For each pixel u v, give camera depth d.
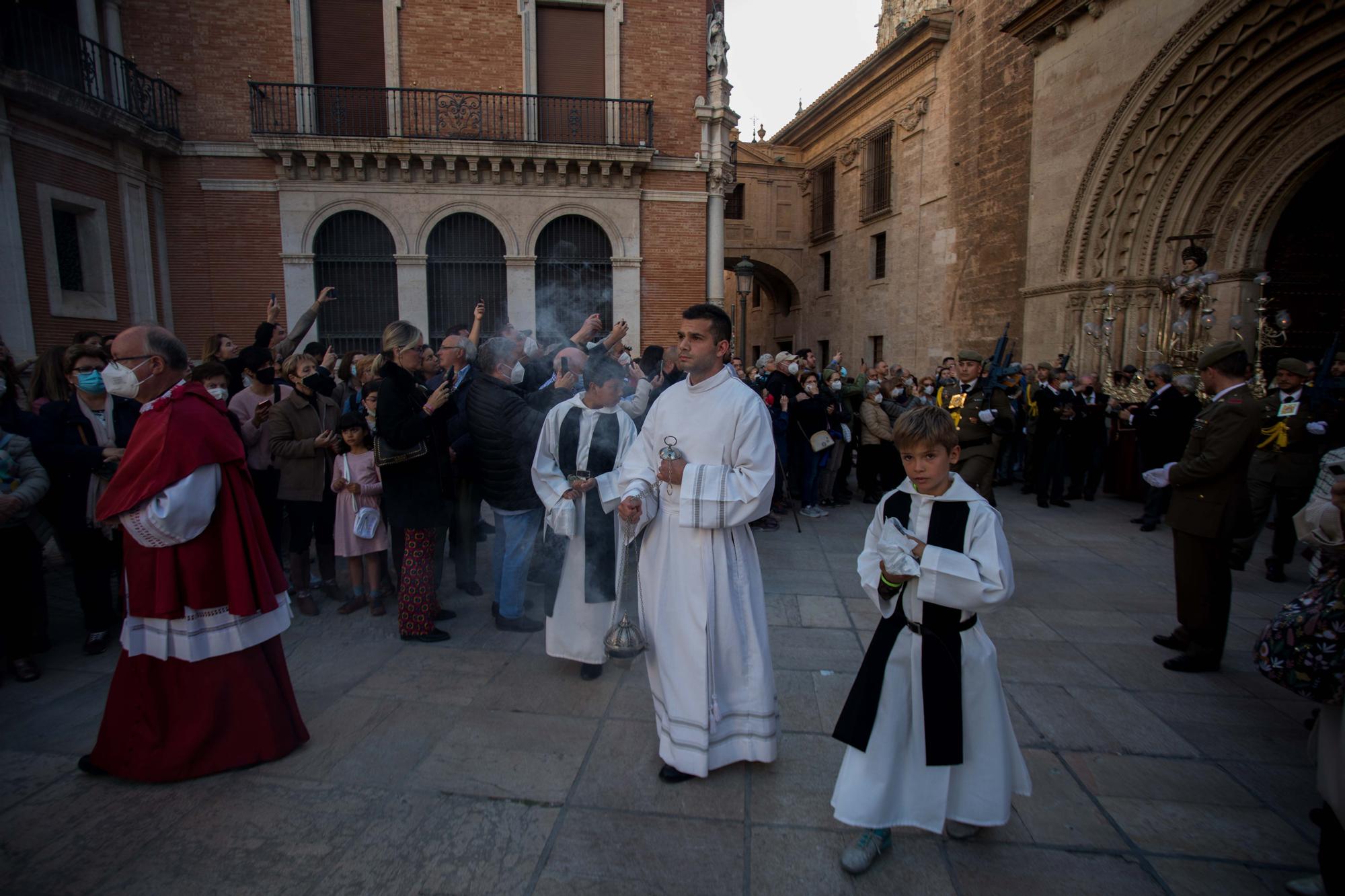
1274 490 5.87
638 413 5.02
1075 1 12.55
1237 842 2.58
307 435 4.86
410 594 4.36
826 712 3.53
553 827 2.61
